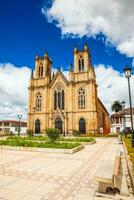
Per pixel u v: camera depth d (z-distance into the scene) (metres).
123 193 6.09
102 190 6.34
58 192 6.31
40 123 56.56
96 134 46.44
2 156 13.95
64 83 56.34
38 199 5.70
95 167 10.15
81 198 5.81
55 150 16.31
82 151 17.27
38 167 10.07
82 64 56.56
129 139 26.81
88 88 52.72
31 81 60.72
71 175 8.48
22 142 21.44
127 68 17.88
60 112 53.84
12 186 6.87
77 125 51.91
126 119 65.38
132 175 7.40
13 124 89.56
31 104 59.09
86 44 56.84
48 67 62.84
